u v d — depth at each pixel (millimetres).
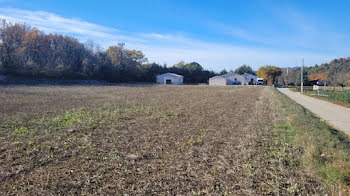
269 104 18031
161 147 7066
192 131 9086
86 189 4508
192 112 13656
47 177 4973
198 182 4867
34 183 4734
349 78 40969
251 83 76750
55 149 6746
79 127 9367
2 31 43969
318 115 14727
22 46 47312
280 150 6945
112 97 22078
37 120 10633
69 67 48844
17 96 20359
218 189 4586
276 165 5812
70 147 6949
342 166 5336
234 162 5949
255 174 5273
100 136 8195
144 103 17766
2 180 4855
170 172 5320
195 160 6059
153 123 10445
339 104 21469
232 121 11164
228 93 29406
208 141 7785
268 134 8773
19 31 46844
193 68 82438
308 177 5133
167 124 10289
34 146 6980
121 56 69312
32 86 33719
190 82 77688
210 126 10016
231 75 75375
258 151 6836
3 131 8578
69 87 35406
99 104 16641
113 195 4309
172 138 8055
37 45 49781
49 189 4500
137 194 4359
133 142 7551
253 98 22906
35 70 42812
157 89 36500
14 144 7098
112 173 5230
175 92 30328
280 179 5023
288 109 14969
